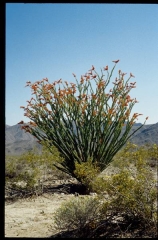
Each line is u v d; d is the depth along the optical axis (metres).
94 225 4.90
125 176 5.21
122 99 9.52
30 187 8.77
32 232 5.24
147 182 4.94
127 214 5.09
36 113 9.98
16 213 6.75
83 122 9.56
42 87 9.98
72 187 9.36
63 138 9.73
